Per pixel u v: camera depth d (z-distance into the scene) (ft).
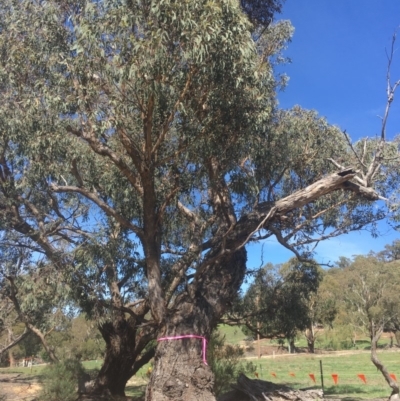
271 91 41.78
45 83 36.35
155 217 38.27
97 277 41.91
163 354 37.70
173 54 33.60
